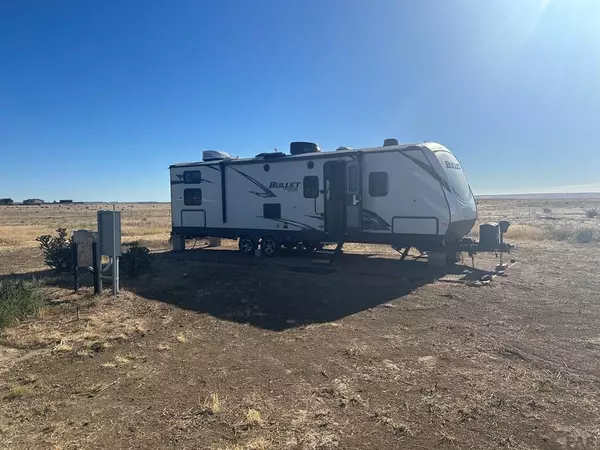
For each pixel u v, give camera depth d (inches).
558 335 233.3
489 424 145.7
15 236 886.4
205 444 137.0
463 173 458.6
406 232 426.3
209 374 191.6
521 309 284.5
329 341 231.8
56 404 165.9
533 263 454.9
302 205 489.4
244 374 191.0
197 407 161.6
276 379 185.2
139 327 259.0
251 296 333.7
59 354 218.7
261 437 140.3
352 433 141.9
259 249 538.0
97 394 174.1
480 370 189.3
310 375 188.4
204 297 332.8
